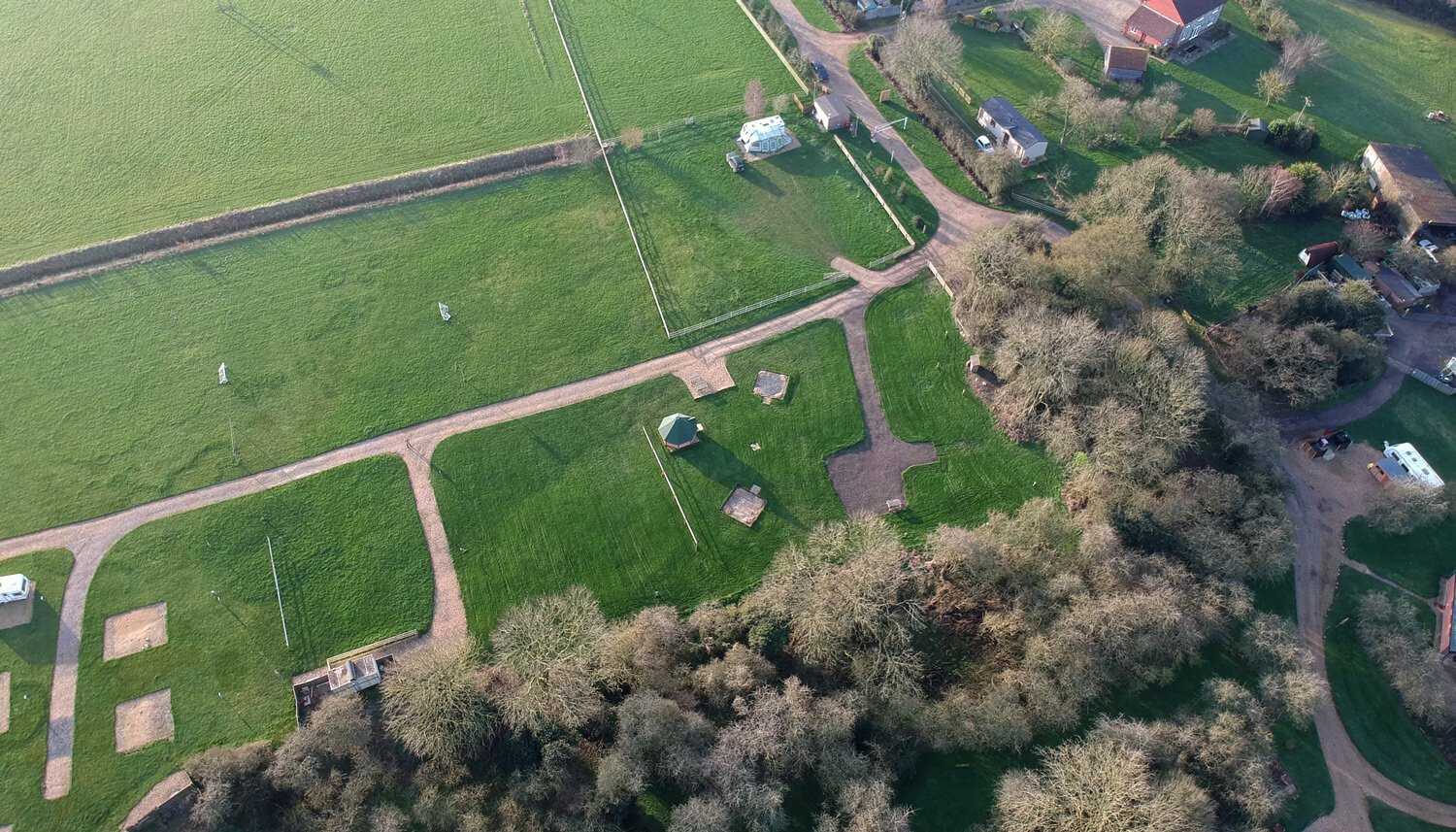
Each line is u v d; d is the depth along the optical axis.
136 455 80.69
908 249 97.50
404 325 90.50
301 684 68.44
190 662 69.56
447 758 63.75
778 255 97.38
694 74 116.94
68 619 71.44
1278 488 78.31
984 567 71.31
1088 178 104.75
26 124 108.00
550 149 106.81
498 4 126.81
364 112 111.00
